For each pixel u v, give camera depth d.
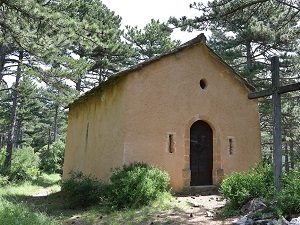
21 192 11.60
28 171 16.42
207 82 10.28
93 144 10.61
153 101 9.08
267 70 16.58
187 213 6.38
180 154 9.25
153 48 23.33
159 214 6.36
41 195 11.26
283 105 17.30
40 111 31.72
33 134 35.94
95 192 8.16
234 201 6.11
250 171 8.02
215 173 9.80
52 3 12.76
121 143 8.58
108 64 19.88
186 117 9.59
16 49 15.20
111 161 9.06
